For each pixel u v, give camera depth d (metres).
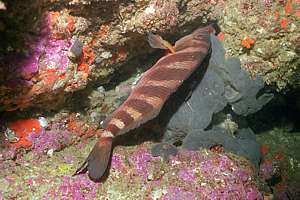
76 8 0.69
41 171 0.77
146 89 0.83
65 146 0.83
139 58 0.93
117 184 0.77
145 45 0.87
